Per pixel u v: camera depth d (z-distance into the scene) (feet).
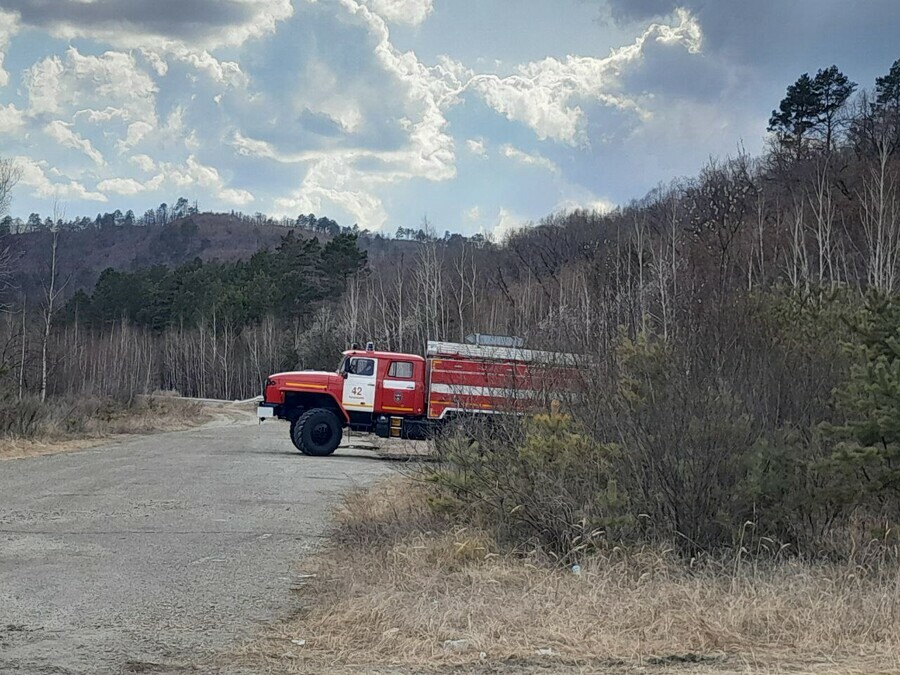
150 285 305.73
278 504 42.32
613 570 26.27
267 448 77.30
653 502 29.17
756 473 27.84
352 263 252.62
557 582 25.55
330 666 19.34
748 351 33.37
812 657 20.06
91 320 281.95
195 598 24.84
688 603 22.88
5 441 71.41
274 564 29.35
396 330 187.11
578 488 30.35
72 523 36.17
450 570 27.71
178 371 279.08
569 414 32.60
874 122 178.91
